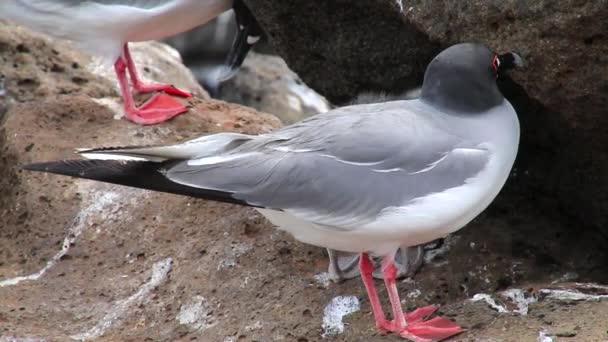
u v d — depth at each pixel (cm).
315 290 1111
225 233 1209
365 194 945
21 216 1295
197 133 1438
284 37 1259
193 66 2170
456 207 947
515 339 941
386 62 1204
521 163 1180
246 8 1411
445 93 991
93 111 1459
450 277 1112
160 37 1450
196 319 1112
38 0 1395
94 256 1231
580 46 970
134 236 1242
